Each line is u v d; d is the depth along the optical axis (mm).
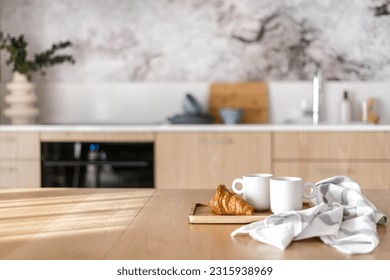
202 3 4496
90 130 3963
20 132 3998
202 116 4191
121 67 4551
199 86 4531
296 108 4504
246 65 4512
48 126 3984
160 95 4551
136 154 3963
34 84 4406
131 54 4539
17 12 4539
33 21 4539
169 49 4527
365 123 4352
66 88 4574
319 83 4352
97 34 4539
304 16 4473
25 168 4004
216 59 4516
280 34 4488
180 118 4160
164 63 4535
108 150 3973
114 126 3959
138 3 4520
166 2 4508
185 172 3953
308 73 4492
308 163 3900
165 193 1805
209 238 1189
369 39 4473
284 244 1097
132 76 4551
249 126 3918
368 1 4461
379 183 3875
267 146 3908
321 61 4488
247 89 4496
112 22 4523
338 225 1183
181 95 4539
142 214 1452
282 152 3904
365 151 3877
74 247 1114
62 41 4551
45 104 4590
